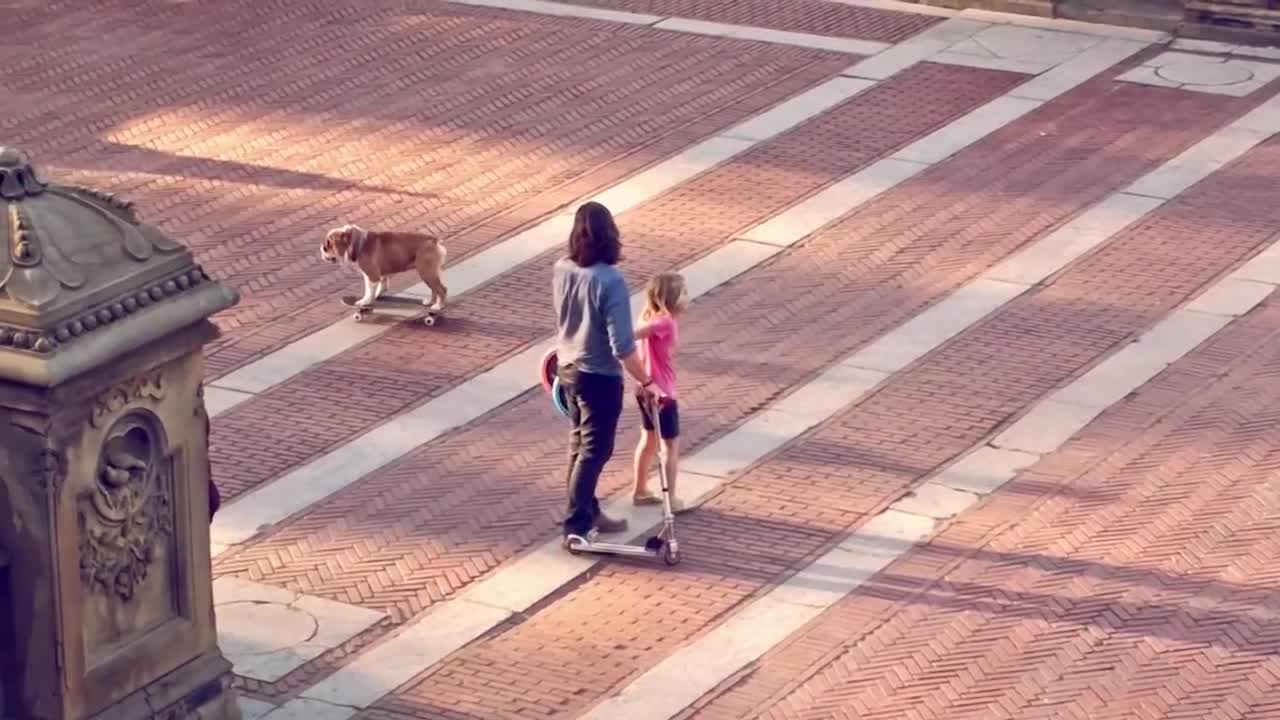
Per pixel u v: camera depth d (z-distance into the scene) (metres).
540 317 19.91
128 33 29.77
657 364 15.09
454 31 29.83
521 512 15.97
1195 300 20.08
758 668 13.66
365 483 16.50
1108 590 14.61
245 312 20.05
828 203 22.84
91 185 23.61
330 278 20.91
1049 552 15.22
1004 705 13.09
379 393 18.22
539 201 23.08
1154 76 27.39
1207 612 14.27
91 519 11.34
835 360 18.78
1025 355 18.83
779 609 14.45
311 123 25.84
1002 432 17.28
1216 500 16.02
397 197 23.25
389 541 15.51
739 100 26.62
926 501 16.08
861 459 16.81
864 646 13.93
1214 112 25.91
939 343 19.12
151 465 11.68
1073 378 18.34
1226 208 22.55
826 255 21.34
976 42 29.06
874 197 23.00
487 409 17.89
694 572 15.00
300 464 16.84
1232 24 28.86
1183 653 13.72
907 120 25.70
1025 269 20.91
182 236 22.06
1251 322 19.55
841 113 26.03
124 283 11.23
